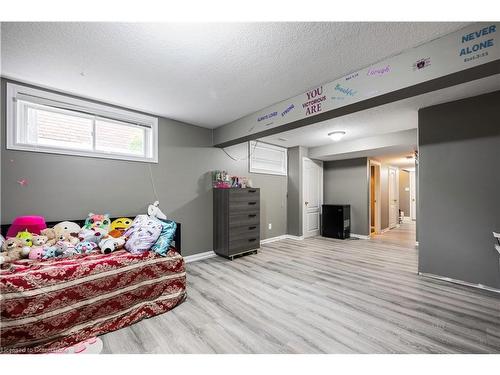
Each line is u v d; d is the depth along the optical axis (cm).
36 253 186
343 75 215
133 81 224
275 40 165
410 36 161
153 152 316
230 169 421
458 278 256
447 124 265
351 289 246
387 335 165
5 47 168
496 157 236
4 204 214
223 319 189
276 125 281
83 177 259
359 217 543
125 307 186
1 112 213
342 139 457
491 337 162
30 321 147
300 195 523
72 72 206
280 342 158
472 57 150
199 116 327
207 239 377
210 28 152
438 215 271
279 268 318
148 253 208
